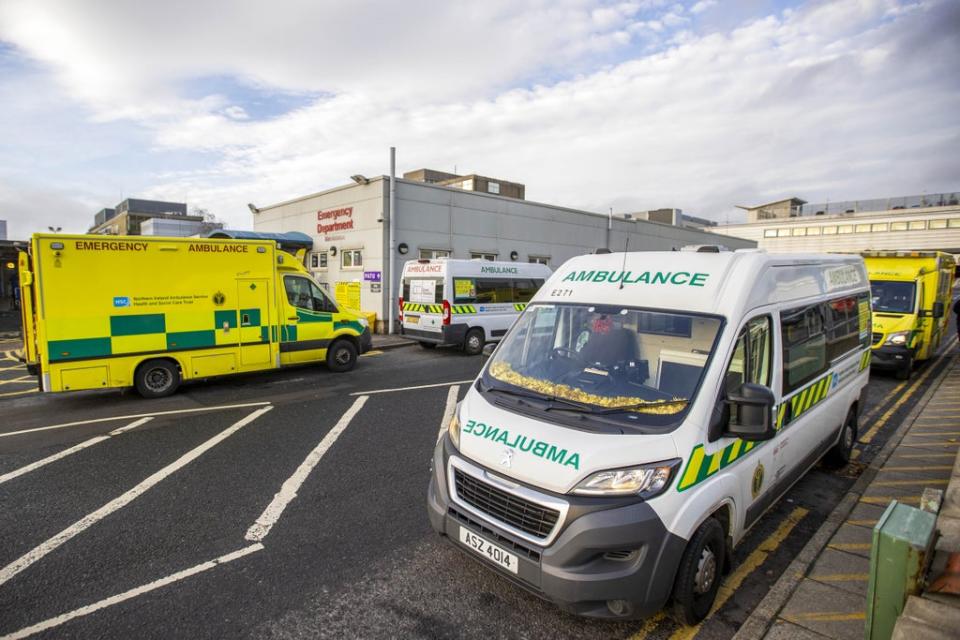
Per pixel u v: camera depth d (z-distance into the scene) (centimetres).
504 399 358
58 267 776
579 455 289
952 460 586
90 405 820
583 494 279
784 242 6038
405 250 1691
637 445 292
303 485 516
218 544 405
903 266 1081
